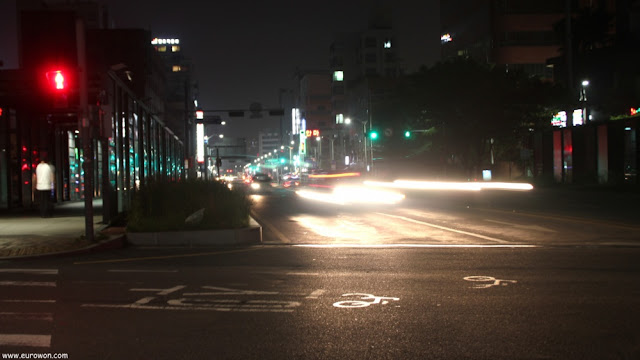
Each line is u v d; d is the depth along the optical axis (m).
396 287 8.84
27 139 27.34
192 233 15.52
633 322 6.62
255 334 6.25
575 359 5.33
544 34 95.25
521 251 13.20
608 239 15.30
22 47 29.38
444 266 10.99
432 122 60.50
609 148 41.84
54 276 10.04
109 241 14.64
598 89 62.66
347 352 5.59
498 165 70.94
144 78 64.56
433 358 5.39
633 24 61.53
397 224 20.62
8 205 26.06
